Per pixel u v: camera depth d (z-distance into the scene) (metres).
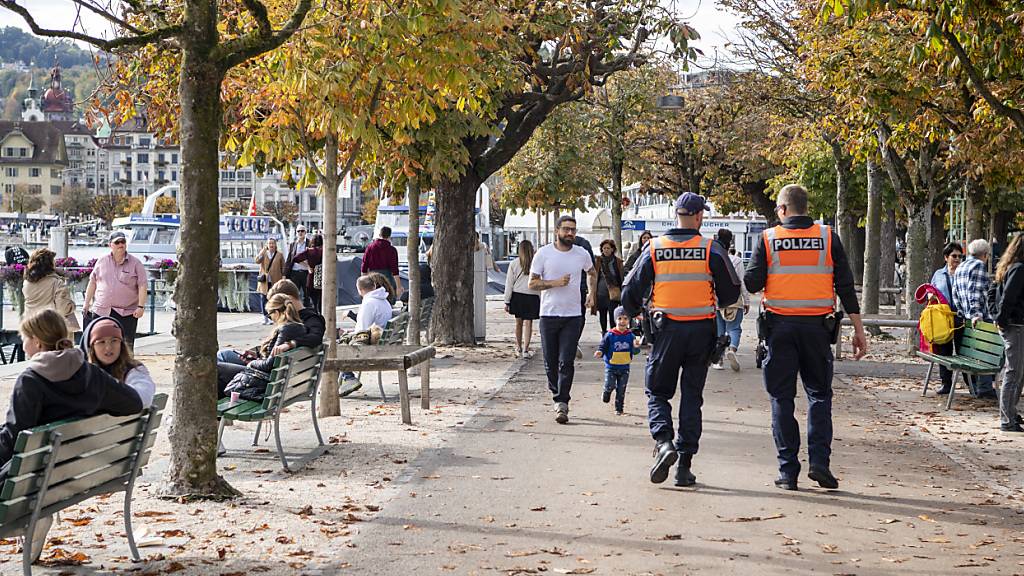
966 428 11.78
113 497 7.90
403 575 5.96
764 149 32.56
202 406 7.85
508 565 6.16
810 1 18.89
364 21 10.48
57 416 5.87
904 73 15.98
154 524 7.09
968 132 15.80
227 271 32.97
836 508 7.72
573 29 17.50
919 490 8.43
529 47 17.08
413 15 10.35
